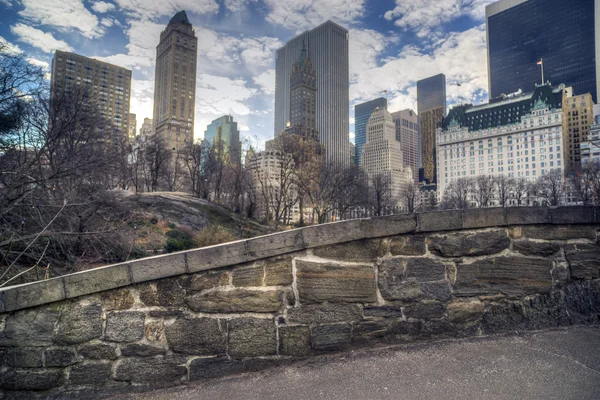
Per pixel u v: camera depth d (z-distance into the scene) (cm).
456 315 376
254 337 341
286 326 347
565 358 318
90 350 320
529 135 14400
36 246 1412
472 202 10494
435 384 286
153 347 326
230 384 312
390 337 363
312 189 5800
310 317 352
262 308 346
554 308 392
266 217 5219
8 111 1560
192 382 324
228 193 5897
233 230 3581
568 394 263
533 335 369
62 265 1481
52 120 1667
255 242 349
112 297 327
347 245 368
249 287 346
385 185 7775
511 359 321
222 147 6262
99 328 323
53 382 313
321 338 350
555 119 13775
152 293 332
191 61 18612
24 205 1470
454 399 264
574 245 406
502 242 395
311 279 357
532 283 393
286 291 352
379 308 365
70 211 1552
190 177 5838
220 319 338
